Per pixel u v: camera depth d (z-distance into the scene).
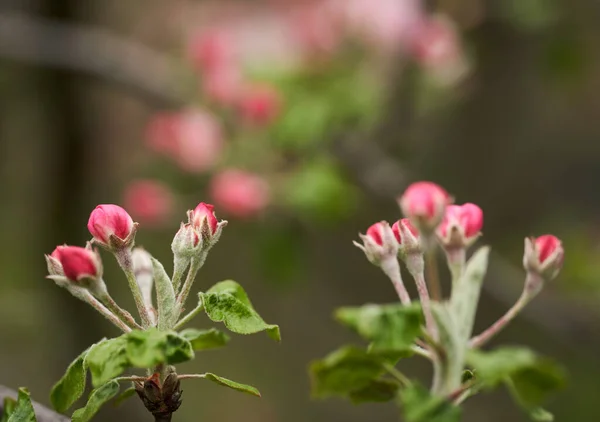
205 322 1.64
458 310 0.59
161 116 1.49
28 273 1.92
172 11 2.27
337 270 1.85
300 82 1.42
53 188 1.70
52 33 1.53
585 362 1.59
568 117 1.93
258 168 1.34
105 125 1.94
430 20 1.42
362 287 1.87
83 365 0.60
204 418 1.95
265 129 1.31
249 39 1.47
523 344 1.63
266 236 1.35
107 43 1.55
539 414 0.57
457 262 0.60
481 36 1.57
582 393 1.60
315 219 1.26
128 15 2.23
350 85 1.40
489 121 1.62
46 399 1.74
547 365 0.56
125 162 2.03
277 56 1.45
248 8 2.13
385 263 0.60
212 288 0.62
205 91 1.38
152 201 1.42
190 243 0.61
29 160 1.93
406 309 0.56
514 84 1.61
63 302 1.66
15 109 1.78
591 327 1.38
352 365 0.59
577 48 1.50
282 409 1.99
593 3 1.48
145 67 1.53
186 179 1.43
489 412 1.85
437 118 1.59
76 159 1.69
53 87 1.64
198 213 0.61
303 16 1.47
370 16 1.42
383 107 1.40
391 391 0.59
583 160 1.96
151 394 0.60
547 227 1.79
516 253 1.71
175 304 0.60
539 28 1.45
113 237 0.60
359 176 1.32
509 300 1.40
